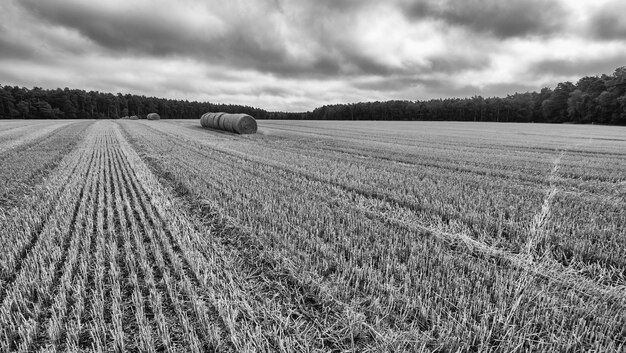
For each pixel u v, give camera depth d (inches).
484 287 157.6
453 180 432.1
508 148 849.5
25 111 3469.5
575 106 2834.6
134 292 156.7
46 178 433.1
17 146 790.5
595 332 130.0
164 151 723.4
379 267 184.2
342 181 414.3
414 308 145.6
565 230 241.1
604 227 242.2
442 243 219.1
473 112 3922.2
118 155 671.8
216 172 473.7
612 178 465.7
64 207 297.1
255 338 124.9
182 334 131.9
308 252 204.8
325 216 268.4
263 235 228.1
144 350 123.2
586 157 680.4
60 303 145.0
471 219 261.0
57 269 185.0
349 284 168.7
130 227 253.0
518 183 428.1
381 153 714.8
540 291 152.8
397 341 125.9
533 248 204.1
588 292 160.2
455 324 134.9
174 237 227.1
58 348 126.6
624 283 172.1
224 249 211.0
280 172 481.1
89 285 168.2
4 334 132.5
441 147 860.0
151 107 4589.1
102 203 311.0
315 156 665.0
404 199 321.4
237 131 1232.2
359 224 252.5
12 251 201.6
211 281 166.9
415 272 173.2
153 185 391.9
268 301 152.3
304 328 137.2
